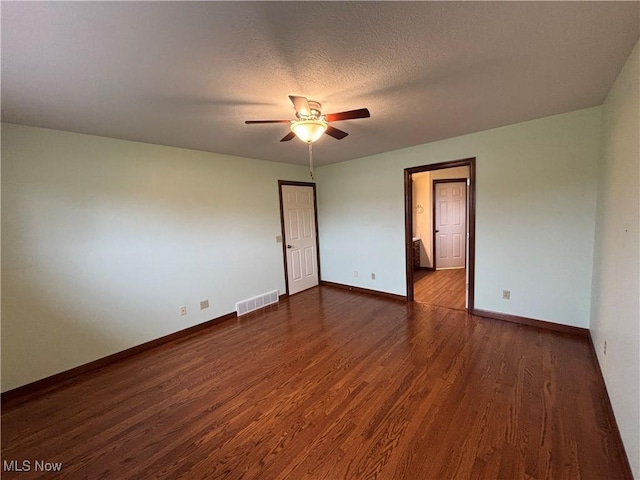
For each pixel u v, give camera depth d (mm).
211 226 3578
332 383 2213
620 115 1757
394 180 3984
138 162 2930
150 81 1670
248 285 4039
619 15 1226
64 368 2484
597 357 2242
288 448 1628
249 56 1459
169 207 3178
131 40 1278
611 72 1771
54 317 2432
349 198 4598
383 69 1653
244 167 3947
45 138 2369
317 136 2139
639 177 1354
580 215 2645
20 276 2273
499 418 1751
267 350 2828
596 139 2490
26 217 2289
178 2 1056
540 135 2768
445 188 5762
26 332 2303
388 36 1341
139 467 1557
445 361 2426
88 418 1964
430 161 3562
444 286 4695
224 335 3268
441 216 5824
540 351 2504
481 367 2305
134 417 1951
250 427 1805
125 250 2848
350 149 3721
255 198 4105
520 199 2949
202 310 3502
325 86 1831
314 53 1459
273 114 2270
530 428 1662
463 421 1746
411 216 3920
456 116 2551
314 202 5078
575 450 1504
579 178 2613
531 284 2984
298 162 4520
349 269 4781
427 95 2053
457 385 2094
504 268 3131
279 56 1473
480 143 3141
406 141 3402
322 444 1641
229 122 2426
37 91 1716
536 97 2182
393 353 2613
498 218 3109
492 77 1808
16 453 1687
